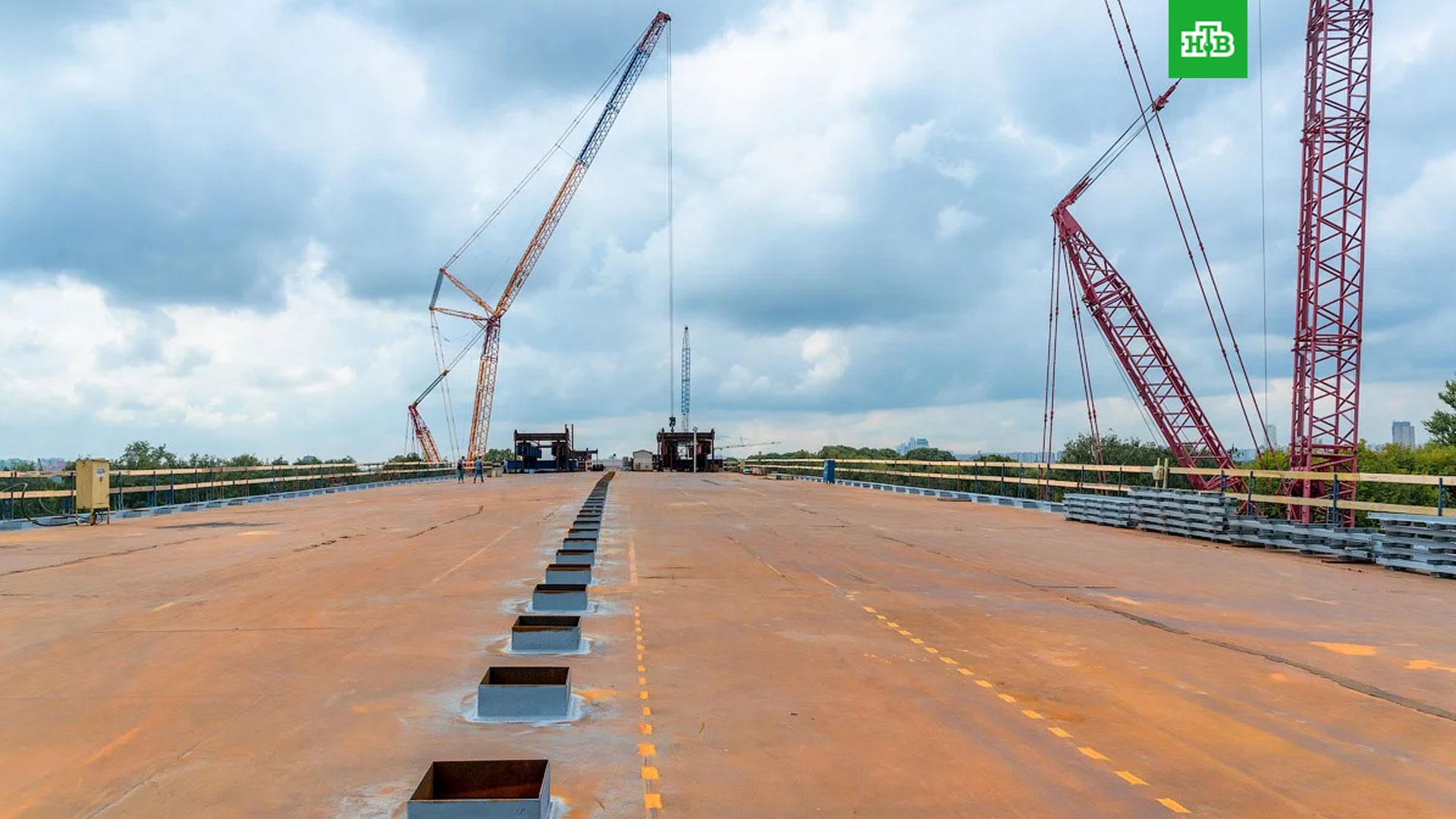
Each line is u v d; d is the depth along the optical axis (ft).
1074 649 28.58
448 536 60.80
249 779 17.35
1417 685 24.68
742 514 79.82
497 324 321.73
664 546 55.01
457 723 20.74
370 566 46.11
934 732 20.38
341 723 20.68
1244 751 19.39
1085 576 44.24
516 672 22.56
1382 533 49.39
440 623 31.89
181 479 121.49
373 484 145.38
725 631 30.81
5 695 22.86
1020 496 128.57
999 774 17.88
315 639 29.30
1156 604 36.86
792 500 100.53
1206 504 60.59
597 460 290.35
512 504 93.97
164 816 15.66
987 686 24.16
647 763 18.28
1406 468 198.70
